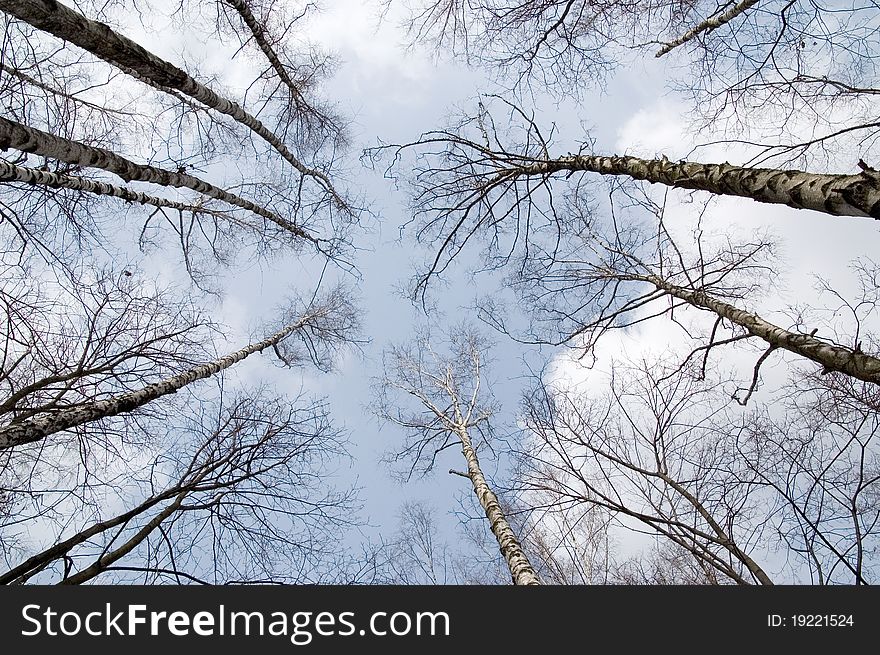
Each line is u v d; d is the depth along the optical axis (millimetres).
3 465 4371
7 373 4164
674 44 5301
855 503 3992
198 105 6930
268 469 4656
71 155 4402
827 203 2725
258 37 6520
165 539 4133
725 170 3580
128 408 4754
